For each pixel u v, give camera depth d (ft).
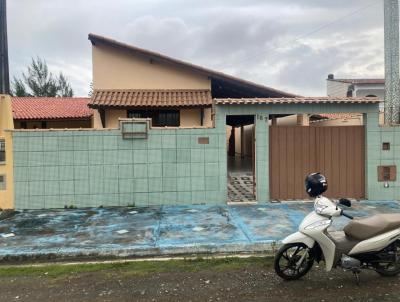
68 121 58.85
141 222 27.02
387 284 16.47
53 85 138.00
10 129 32.48
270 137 33.35
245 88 50.90
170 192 32.86
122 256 21.25
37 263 20.49
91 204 32.48
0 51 36.58
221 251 21.68
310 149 33.68
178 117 47.60
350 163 33.99
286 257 17.28
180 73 50.67
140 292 16.11
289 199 33.58
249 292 15.89
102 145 32.45
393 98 36.83
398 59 36.81
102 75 50.49
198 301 15.16
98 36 49.26
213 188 32.94
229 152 92.22
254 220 27.04
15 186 31.99
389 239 16.66
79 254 21.15
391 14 36.60
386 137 33.71
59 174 32.24
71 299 15.53
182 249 21.59
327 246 16.56
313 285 16.48
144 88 50.62
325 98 32.78
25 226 26.48
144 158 32.71
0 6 36.60
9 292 16.33
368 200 33.55
